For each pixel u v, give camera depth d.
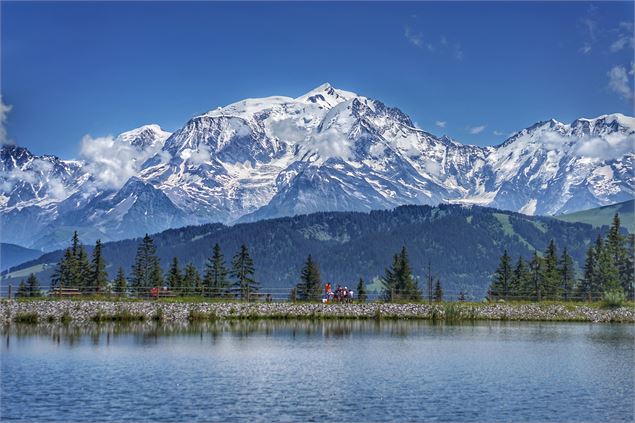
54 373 72.88
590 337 105.06
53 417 57.38
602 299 138.62
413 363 82.00
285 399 64.12
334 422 57.31
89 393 64.81
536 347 94.69
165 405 61.41
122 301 117.19
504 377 74.12
